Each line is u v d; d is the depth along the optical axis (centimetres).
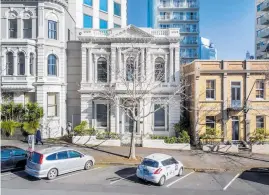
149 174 1658
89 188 1596
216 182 1778
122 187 1628
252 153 2628
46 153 1723
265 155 2567
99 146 2684
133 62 2914
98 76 3123
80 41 3262
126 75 2992
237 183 1767
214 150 2678
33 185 1623
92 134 2803
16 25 3061
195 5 7912
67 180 1728
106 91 2869
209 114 2886
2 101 2948
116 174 1877
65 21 3359
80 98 3197
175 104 3006
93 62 3103
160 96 3009
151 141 2720
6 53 2972
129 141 2839
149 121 3012
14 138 2838
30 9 3039
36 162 1692
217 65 2902
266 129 2889
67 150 1847
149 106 2980
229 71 2872
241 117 2889
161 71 3030
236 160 2344
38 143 2650
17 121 2869
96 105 3102
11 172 1873
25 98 3053
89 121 3061
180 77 3198
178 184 1714
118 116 2969
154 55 3086
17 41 2941
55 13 3134
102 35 3073
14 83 2944
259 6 5941
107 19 4494
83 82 3072
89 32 3067
